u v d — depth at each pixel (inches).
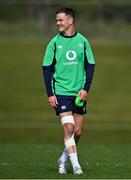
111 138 3334.2
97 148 2231.8
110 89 4311.0
